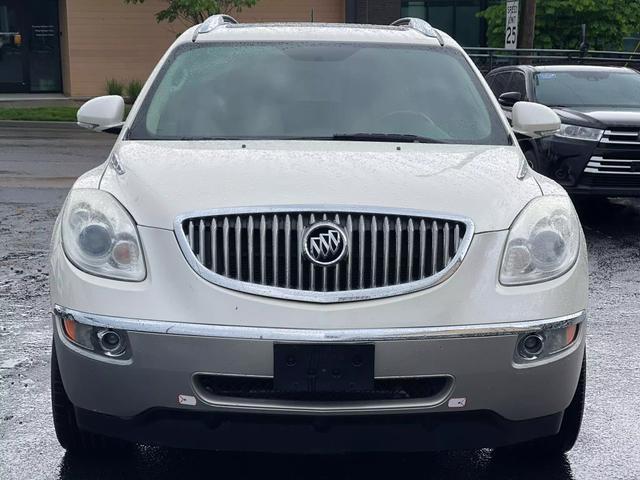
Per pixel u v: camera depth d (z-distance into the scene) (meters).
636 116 9.90
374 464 4.24
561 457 4.33
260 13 23.69
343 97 4.81
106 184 3.88
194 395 3.44
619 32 23.03
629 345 6.05
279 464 4.22
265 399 3.47
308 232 3.48
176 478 4.08
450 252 3.57
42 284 7.26
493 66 21.09
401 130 4.64
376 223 3.52
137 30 22.89
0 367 5.41
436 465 4.25
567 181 9.88
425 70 5.06
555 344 3.61
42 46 23.47
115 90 21.52
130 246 3.58
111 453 4.24
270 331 3.38
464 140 4.61
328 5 24.14
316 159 4.00
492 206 3.68
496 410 3.55
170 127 4.61
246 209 3.51
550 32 22.89
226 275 3.50
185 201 3.59
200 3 19.25
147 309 3.45
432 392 3.53
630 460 4.32
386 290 3.48
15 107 21.03
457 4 25.69
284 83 4.88
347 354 3.40
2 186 11.80
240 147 4.27
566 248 3.74
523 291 3.56
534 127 4.96
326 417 3.46
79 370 3.56
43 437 4.48
